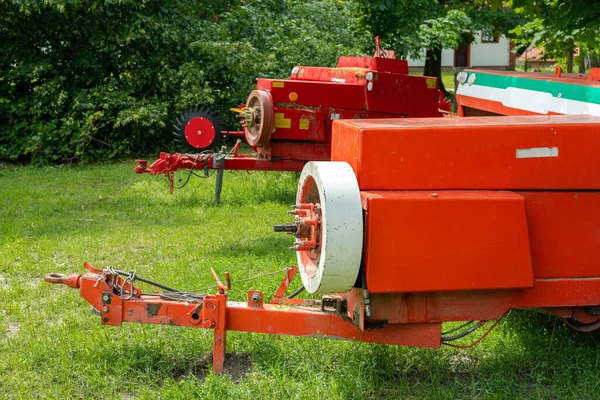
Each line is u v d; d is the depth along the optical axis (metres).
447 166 4.32
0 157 15.45
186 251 8.09
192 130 10.88
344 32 18.02
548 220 4.42
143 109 15.05
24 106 15.16
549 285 4.45
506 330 5.46
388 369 4.82
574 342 5.17
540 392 4.48
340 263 4.09
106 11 15.64
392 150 4.27
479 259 4.21
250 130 9.56
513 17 25.67
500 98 7.12
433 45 18.25
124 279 4.87
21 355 5.10
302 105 9.29
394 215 4.12
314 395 4.38
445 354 5.10
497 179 4.36
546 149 4.37
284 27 17.72
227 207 10.45
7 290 6.70
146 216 9.94
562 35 8.97
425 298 4.36
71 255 7.97
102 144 15.66
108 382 4.65
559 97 5.98
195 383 4.61
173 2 16.61
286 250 8.01
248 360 5.04
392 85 9.24
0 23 15.34
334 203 4.07
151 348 5.11
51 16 15.52
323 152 9.53
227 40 16.59
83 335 5.40
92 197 11.34
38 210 10.32
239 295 6.29
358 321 4.42
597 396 4.46
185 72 15.48
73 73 15.76
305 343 5.12
